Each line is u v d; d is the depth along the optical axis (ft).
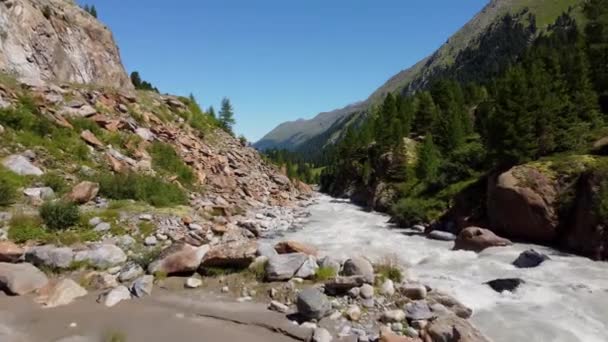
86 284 40.45
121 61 178.91
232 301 37.99
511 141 88.79
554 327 34.01
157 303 37.09
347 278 38.52
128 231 54.75
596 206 63.98
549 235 73.36
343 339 30.19
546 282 47.55
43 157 70.03
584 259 60.44
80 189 61.87
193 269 44.68
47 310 33.96
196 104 172.35
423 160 149.79
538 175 77.92
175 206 75.77
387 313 33.71
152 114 120.37
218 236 65.82
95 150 83.41
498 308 38.47
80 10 161.48
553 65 189.57
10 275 37.37
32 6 124.47
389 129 206.80
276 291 39.42
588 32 178.50
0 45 103.76
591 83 137.49
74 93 101.81
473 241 71.15
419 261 61.87
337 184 260.62
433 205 107.14
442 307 35.63
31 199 56.29
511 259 60.64
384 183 166.40
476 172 113.91
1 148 65.98
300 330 31.76
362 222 114.83
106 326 31.55
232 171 134.92
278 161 298.56
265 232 88.38
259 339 30.40
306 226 101.55
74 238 48.98
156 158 99.71
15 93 81.51
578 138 90.48
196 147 124.16
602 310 38.04
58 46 129.70
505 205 80.53
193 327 32.14
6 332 29.43
